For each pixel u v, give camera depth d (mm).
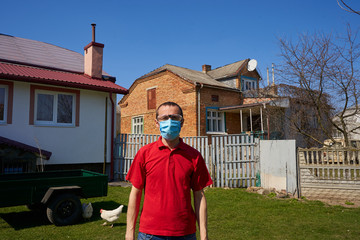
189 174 2121
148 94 19906
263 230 4926
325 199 7504
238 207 6535
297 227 5102
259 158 8711
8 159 8320
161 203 2008
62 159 10023
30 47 13648
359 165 7246
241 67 20141
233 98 18453
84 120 10680
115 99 11609
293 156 8086
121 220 5488
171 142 2180
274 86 11266
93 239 4406
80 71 12766
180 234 1967
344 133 9305
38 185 5059
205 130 16344
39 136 9633
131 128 21391
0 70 8797
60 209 5113
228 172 9227
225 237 4570
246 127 18812
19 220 5480
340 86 8789
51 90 10000
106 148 11109
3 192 4691
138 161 2135
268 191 8086
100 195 5703
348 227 5102
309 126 10695
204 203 2176
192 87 16344
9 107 9141
